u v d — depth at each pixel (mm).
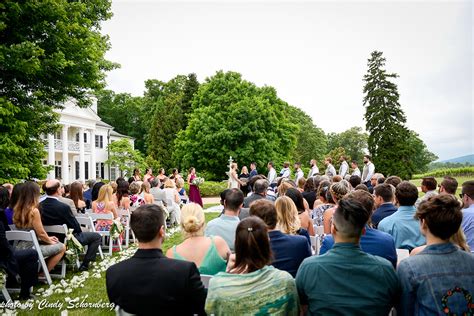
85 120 44031
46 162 37719
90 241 6621
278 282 2338
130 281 2408
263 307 2273
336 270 2375
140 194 10148
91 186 11602
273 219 3428
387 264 2420
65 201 7293
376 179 9500
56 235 6027
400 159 39000
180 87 62094
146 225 2500
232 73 40656
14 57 10320
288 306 2346
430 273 2320
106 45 17031
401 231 4203
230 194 4418
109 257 7441
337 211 2469
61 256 5777
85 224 7297
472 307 2244
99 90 13695
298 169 16031
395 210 5031
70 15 12586
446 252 2377
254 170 18359
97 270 6457
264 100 38219
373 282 2346
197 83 51750
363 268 2355
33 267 5070
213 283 2355
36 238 5340
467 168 39562
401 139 39062
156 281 2389
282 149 39875
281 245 3357
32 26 11344
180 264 2475
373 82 40688
